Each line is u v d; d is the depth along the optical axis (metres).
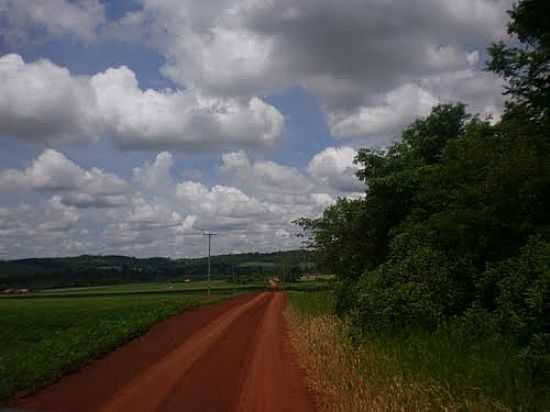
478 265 15.35
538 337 9.74
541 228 12.71
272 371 15.14
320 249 27.20
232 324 30.33
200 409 10.88
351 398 10.44
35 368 14.23
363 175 24.14
